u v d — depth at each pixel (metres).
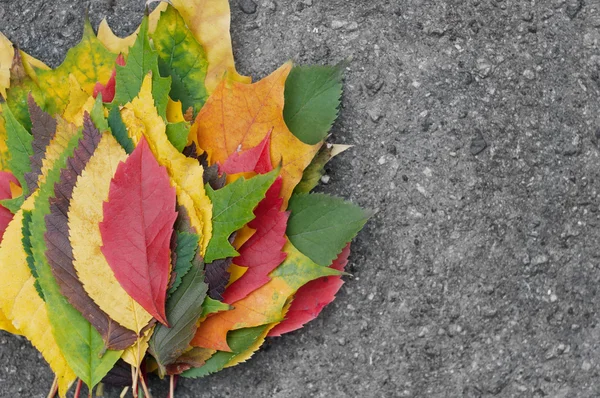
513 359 0.81
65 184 0.74
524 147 0.81
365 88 0.81
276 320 0.76
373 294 0.80
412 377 0.80
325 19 0.82
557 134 0.82
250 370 0.80
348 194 0.80
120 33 0.82
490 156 0.81
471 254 0.80
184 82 0.79
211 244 0.75
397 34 0.82
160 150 0.75
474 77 0.82
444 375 0.80
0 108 0.78
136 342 0.75
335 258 0.77
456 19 0.82
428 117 0.81
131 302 0.74
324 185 0.80
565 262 0.81
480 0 0.83
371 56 0.81
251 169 0.76
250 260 0.76
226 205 0.75
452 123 0.81
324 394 0.80
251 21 0.82
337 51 0.81
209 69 0.79
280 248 0.76
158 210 0.74
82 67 0.78
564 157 0.82
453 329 0.80
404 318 0.80
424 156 0.81
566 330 0.81
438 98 0.81
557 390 0.81
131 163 0.73
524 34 0.82
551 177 0.81
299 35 0.82
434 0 0.82
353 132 0.81
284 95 0.78
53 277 0.74
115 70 0.77
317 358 0.80
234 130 0.77
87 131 0.74
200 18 0.79
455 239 0.80
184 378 0.80
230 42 0.79
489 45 0.82
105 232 0.74
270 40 0.82
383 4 0.82
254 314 0.76
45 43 0.82
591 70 0.83
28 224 0.75
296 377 0.80
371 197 0.80
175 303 0.75
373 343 0.80
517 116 0.82
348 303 0.80
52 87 0.78
